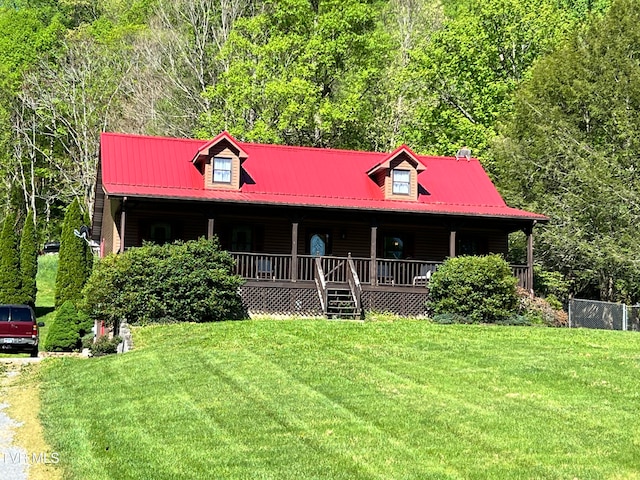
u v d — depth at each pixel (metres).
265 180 32.59
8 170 57.78
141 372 19.20
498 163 40.84
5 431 15.38
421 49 48.69
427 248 34.94
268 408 15.27
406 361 19.34
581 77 39.84
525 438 13.02
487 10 45.84
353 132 46.22
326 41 44.41
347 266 31.36
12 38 61.69
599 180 36.34
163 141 33.22
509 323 28.98
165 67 50.91
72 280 42.34
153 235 32.31
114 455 12.98
